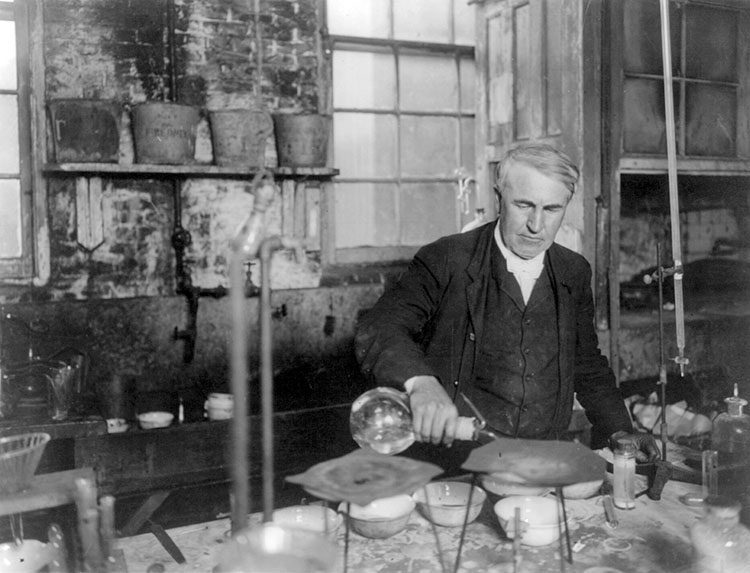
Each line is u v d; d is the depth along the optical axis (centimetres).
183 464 260
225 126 332
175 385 345
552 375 184
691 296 420
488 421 183
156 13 339
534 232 168
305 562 99
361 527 136
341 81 382
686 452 186
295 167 351
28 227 328
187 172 328
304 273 374
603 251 342
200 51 347
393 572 124
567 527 128
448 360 185
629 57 356
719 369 381
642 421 374
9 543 122
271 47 360
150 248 344
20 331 320
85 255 335
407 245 402
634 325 365
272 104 363
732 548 124
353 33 383
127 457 253
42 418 273
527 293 183
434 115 402
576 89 332
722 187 407
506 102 376
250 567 96
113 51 333
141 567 128
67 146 312
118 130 320
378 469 112
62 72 327
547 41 348
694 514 148
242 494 93
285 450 278
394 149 396
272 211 364
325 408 284
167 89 343
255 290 352
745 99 389
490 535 139
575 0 329
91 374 331
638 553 131
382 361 158
